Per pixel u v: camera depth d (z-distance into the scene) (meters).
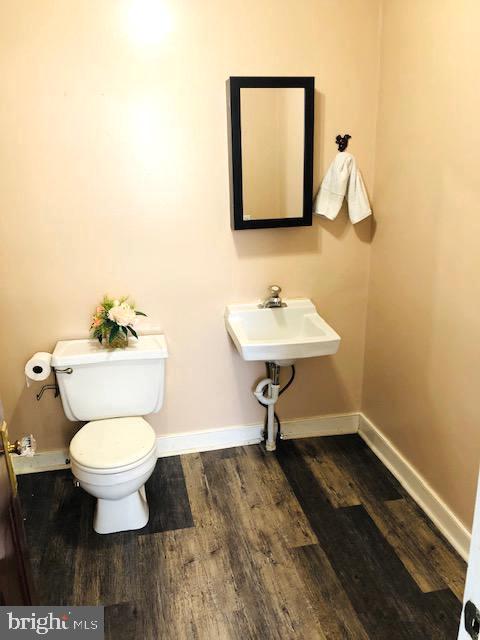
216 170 2.39
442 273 2.06
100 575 2.00
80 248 2.37
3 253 2.31
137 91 2.22
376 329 2.67
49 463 2.65
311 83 2.29
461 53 1.83
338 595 1.90
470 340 1.92
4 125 2.15
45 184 2.25
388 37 2.29
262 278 2.60
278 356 2.30
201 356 2.67
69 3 2.07
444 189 1.99
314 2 2.26
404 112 2.22
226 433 2.83
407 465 2.46
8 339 2.43
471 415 1.96
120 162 2.29
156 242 2.43
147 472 2.11
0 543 1.04
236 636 1.75
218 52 2.24
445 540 2.16
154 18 2.15
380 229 2.53
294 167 2.39
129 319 2.29
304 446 2.84
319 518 2.29
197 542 2.16
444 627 1.77
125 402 2.39
